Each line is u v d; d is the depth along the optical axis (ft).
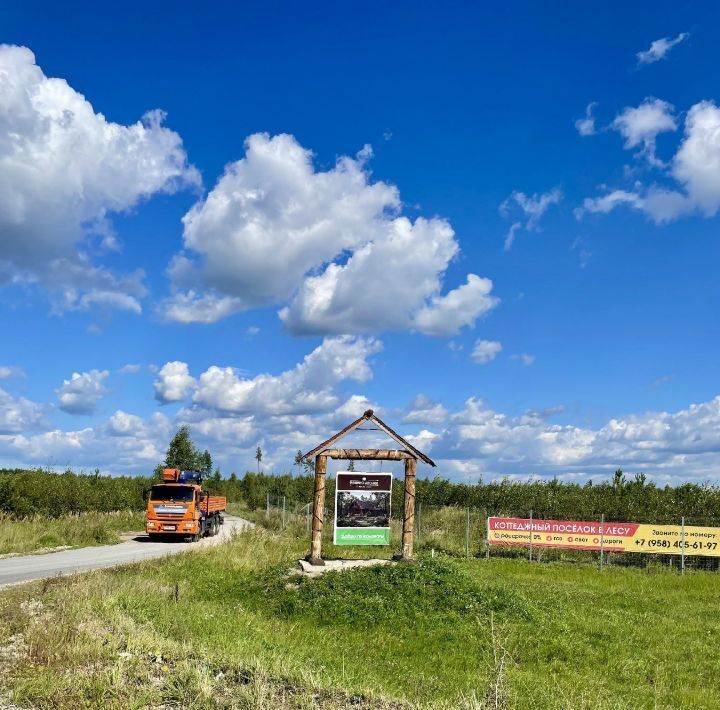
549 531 90.79
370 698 26.96
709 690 34.35
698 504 107.04
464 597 51.03
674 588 70.95
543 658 38.73
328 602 49.60
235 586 56.18
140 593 48.01
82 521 114.62
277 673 28.96
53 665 28.43
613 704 30.35
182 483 115.96
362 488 66.85
